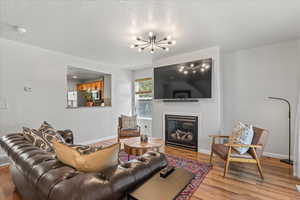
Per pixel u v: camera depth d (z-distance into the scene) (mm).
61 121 3633
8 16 2061
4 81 2834
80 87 6625
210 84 3221
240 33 2615
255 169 2533
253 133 2492
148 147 2496
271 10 1947
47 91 3389
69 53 3656
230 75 3633
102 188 867
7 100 2863
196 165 2697
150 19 2158
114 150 1191
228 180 2199
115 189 928
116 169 1110
